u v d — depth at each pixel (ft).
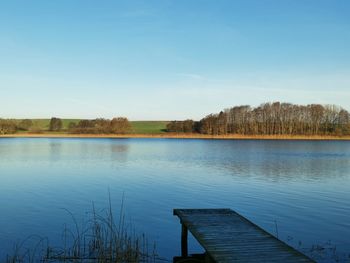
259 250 35.68
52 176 129.18
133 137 510.17
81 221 68.85
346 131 441.68
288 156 216.54
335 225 67.46
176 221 69.62
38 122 586.04
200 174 137.18
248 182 118.42
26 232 61.36
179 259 45.37
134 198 91.81
